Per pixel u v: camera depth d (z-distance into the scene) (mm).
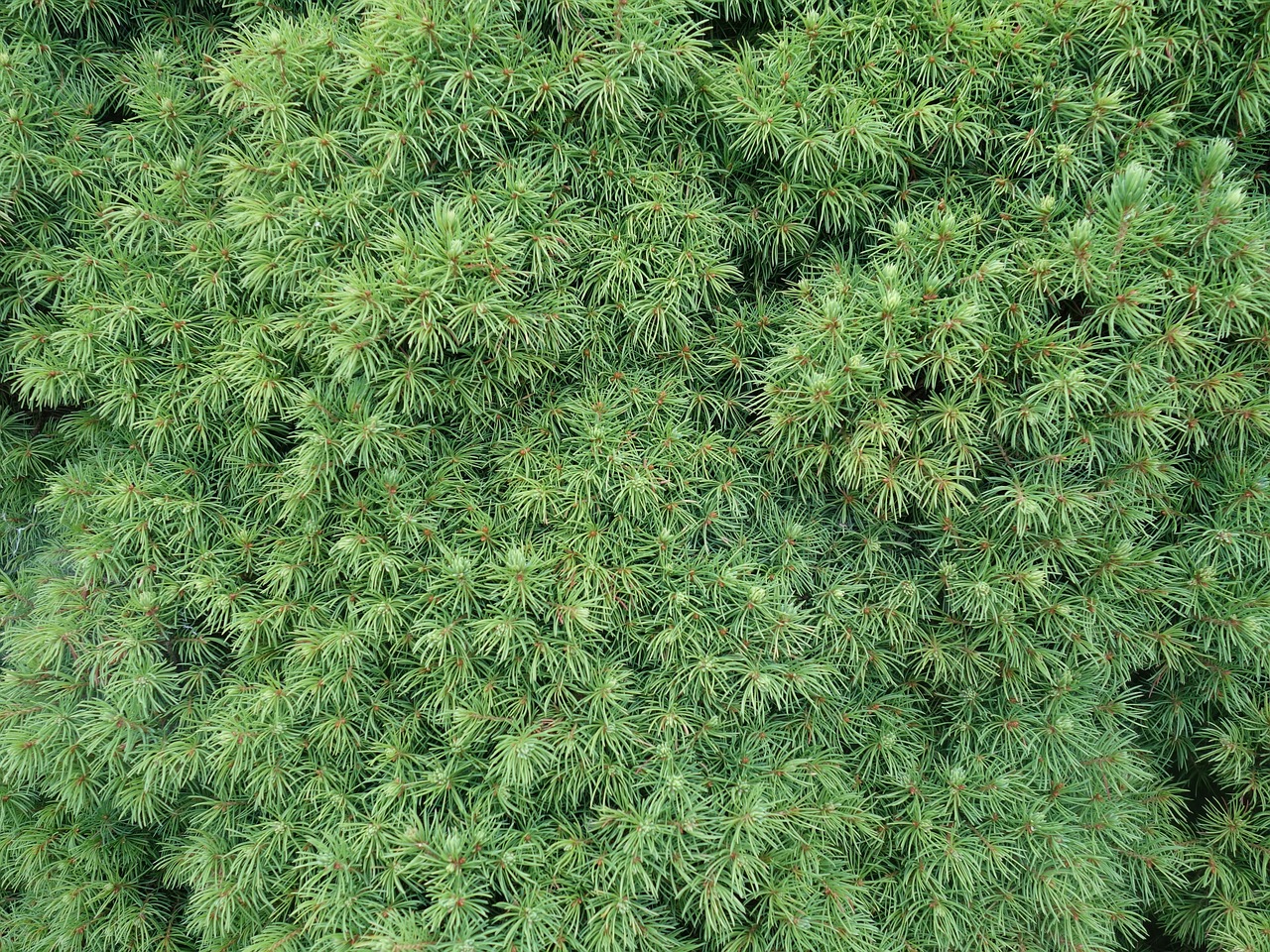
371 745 504
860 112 486
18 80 490
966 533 508
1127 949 585
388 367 484
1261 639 502
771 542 526
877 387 485
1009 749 523
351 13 475
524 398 518
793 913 489
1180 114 487
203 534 511
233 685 504
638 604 513
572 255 499
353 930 477
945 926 510
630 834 481
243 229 491
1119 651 524
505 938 470
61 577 535
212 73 504
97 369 500
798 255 528
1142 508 508
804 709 525
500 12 466
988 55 482
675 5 477
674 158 505
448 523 512
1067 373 475
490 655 503
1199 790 577
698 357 527
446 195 486
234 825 511
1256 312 485
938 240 488
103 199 505
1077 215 492
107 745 492
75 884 523
